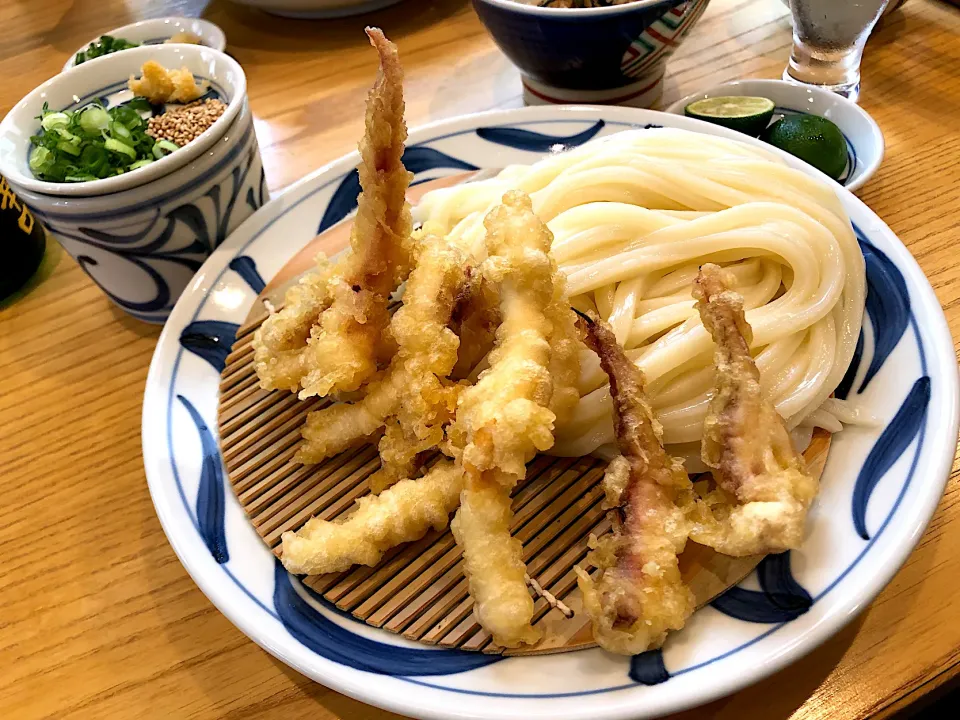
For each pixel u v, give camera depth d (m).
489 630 0.17
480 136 0.31
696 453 0.21
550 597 0.18
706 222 0.23
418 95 0.38
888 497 0.19
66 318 0.30
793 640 0.16
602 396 0.21
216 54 0.29
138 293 0.27
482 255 0.24
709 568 0.18
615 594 0.17
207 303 0.27
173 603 0.21
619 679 0.17
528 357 0.19
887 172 0.30
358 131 0.36
